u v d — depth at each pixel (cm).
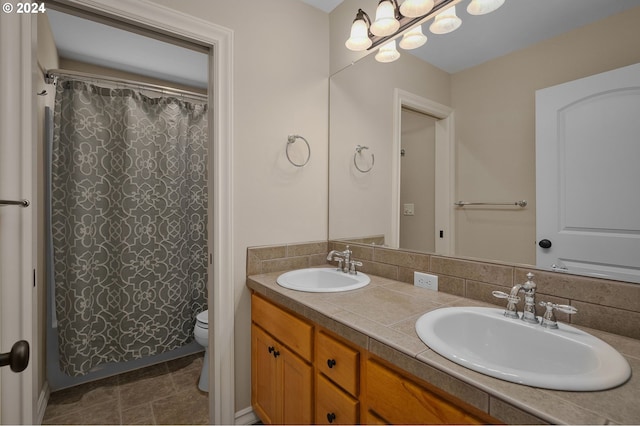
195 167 244
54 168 189
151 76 265
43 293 185
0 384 97
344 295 127
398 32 150
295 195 181
